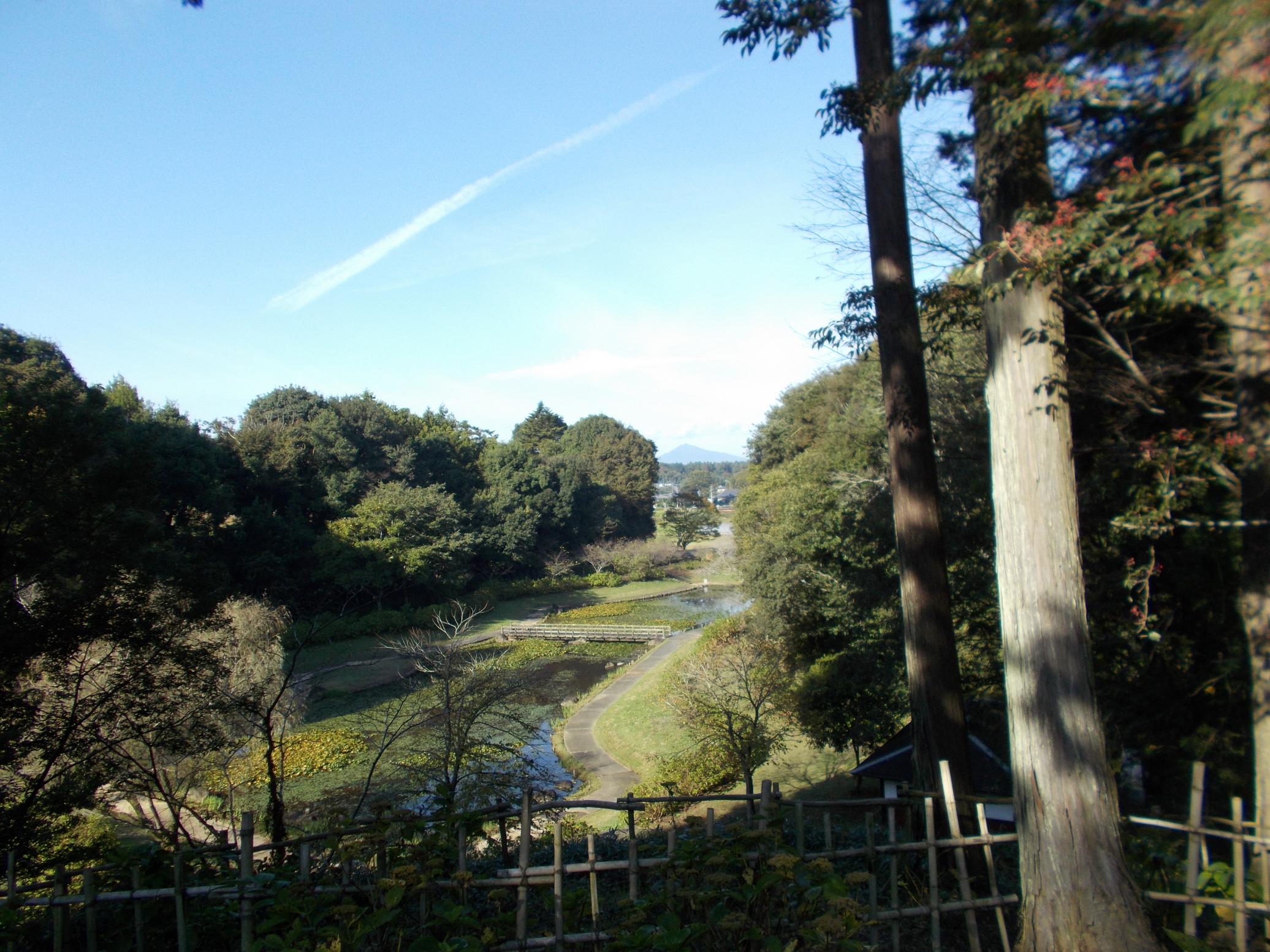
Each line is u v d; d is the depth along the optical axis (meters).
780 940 3.58
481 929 3.73
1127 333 8.13
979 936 4.97
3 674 10.13
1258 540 5.07
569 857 6.49
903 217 7.20
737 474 47.66
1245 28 4.31
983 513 14.23
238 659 15.84
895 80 6.19
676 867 3.89
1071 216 5.05
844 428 22.81
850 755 21.45
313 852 4.73
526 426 93.94
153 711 10.98
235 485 40.59
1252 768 9.52
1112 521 8.73
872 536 19.25
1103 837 4.26
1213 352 7.75
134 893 3.97
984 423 13.95
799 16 6.45
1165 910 4.73
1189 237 5.37
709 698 20.34
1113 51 5.14
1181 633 10.53
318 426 47.16
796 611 22.64
